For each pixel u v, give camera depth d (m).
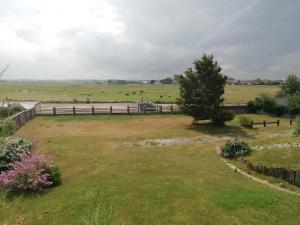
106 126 30.70
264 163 15.52
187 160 16.75
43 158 13.33
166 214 9.27
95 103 54.81
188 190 10.89
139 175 12.84
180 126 31.33
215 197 10.27
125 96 78.88
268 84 183.62
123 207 9.71
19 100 56.47
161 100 63.59
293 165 14.92
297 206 10.01
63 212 9.83
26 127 28.41
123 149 20.12
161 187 11.21
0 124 10.45
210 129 29.53
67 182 12.85
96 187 11.58
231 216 9.03
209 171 14.16
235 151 18.22
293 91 48.66
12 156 14.20
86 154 18.20
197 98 30.94
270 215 9.15
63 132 26.70
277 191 12.34
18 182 12.01
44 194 11.63
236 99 63.47
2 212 10.41
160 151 19.81
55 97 72.06
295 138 20.41
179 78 32.22
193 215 9.15
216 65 31.48
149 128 29.91
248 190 11.25
